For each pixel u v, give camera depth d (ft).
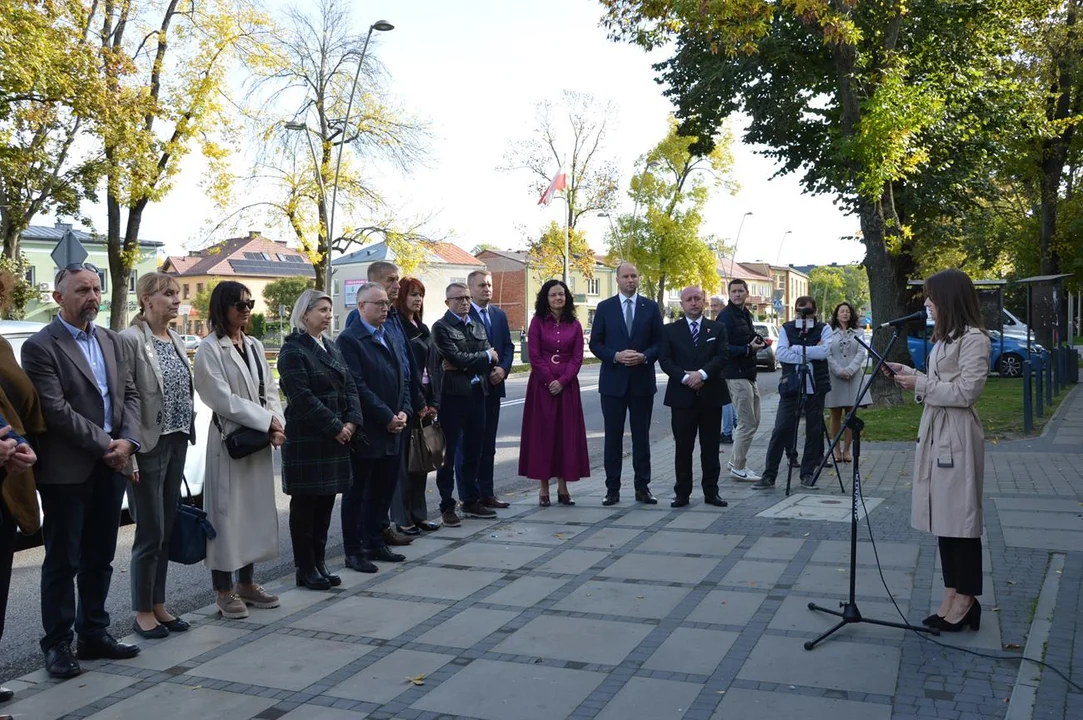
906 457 36.14
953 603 16.07
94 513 15.44
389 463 21.77
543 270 160.86
